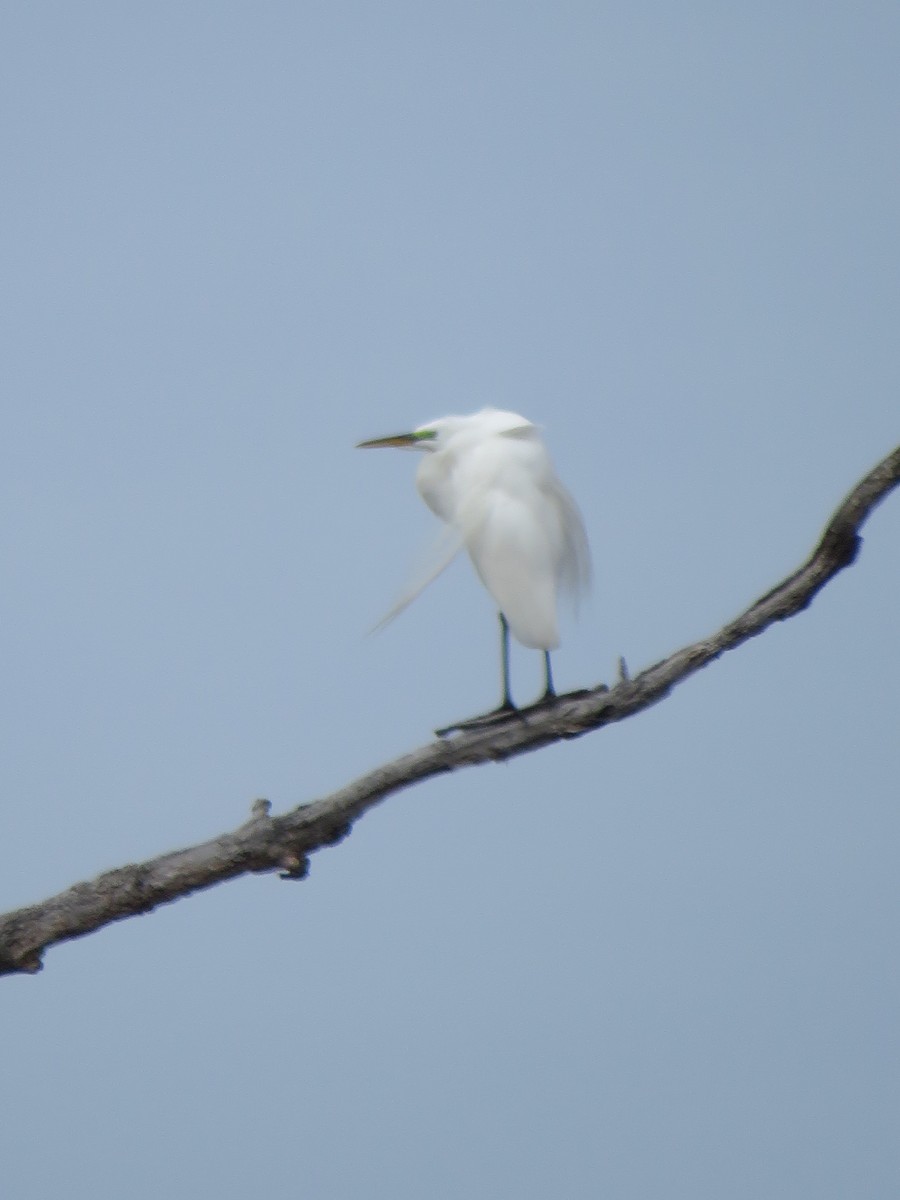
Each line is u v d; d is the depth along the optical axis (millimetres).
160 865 6039
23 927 6027
